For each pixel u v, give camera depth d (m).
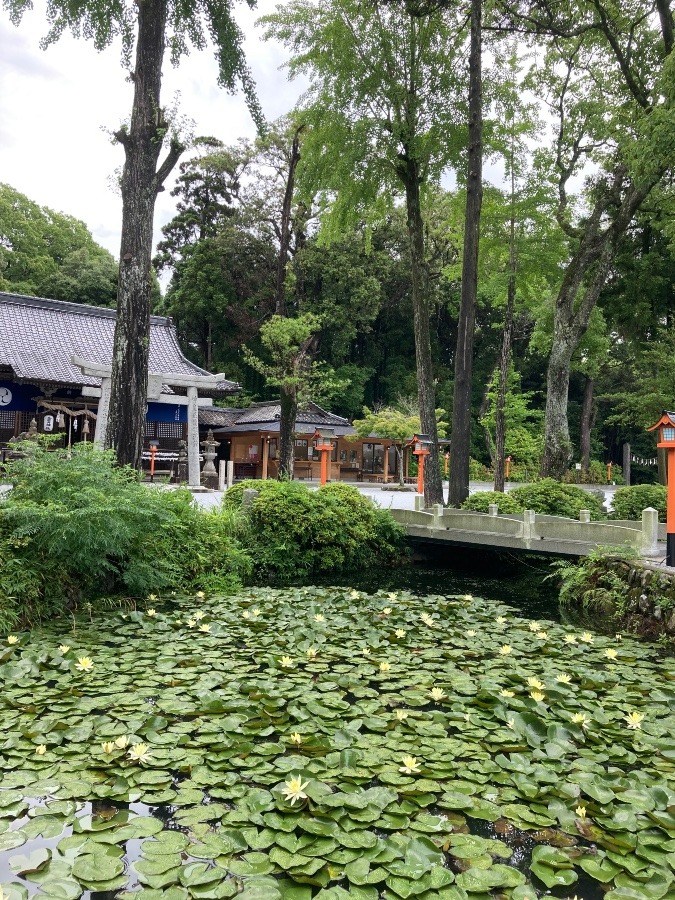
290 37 13.70
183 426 21.70
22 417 19.45
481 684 4.30
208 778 2.93
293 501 10.05
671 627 6.07
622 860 2.39
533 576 10.52
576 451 41.84
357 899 2.11
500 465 17.94
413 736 3.46
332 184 13.78
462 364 12.60
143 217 8.75
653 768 3.21
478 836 2.58
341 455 29.69
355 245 33.81
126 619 6.04
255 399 35.75
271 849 2.40
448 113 13.46
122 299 8.69
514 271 17.52
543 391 41.41
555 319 16.16
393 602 7.22
